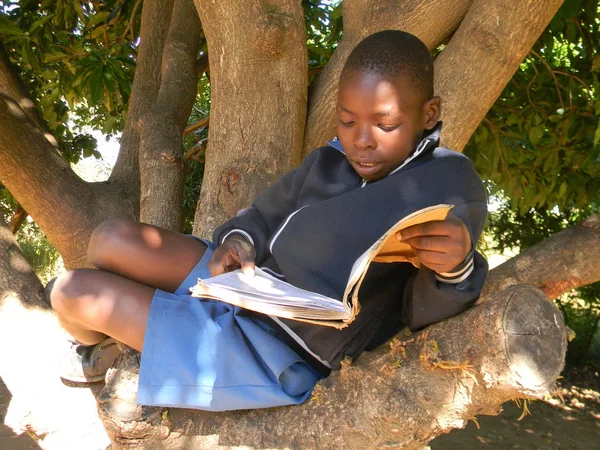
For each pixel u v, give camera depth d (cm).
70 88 465
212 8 243
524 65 499
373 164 148
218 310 158
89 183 337
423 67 147
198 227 240
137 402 143
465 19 241
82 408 177
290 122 246
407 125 145
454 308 134
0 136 303
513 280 161
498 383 126
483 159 448
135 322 149
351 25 267
